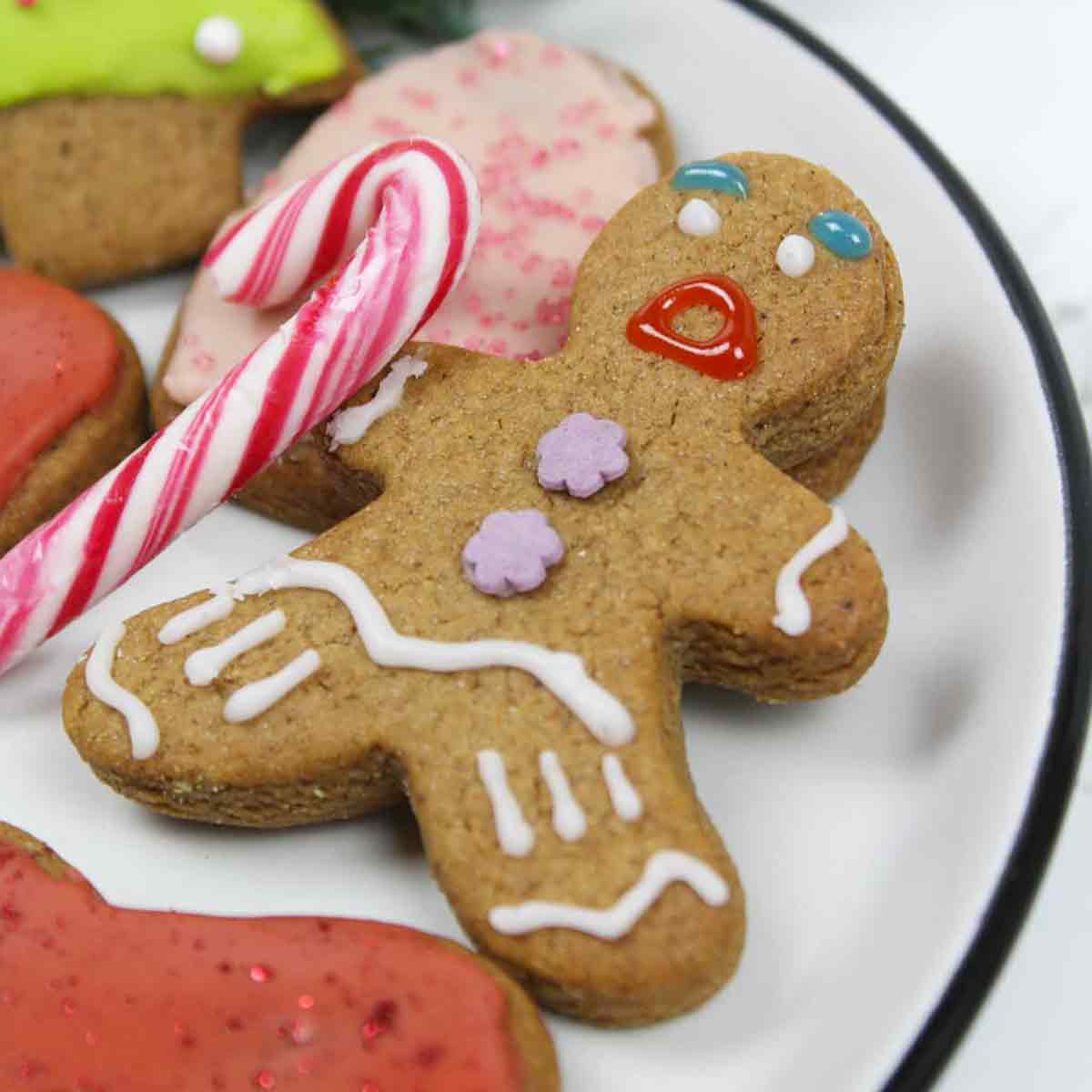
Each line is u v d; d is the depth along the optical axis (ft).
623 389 1.00
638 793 0.93
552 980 0.92
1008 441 1.03
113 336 1.07
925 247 1.08
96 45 1.12
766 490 0.97
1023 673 0.98
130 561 0.99
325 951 0.93
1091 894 1.01
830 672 0.96
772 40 1.15
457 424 1.00
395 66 1.14
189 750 0.96
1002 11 1.24
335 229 1.04
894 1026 0.92
